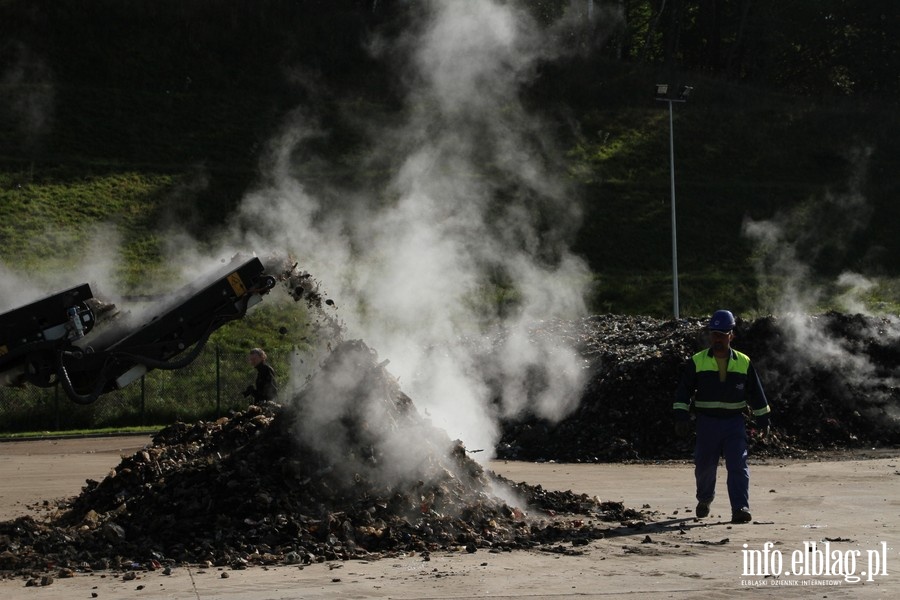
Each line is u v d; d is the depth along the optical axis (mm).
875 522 24188
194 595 16859
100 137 120375
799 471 36906
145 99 130000
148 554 20484
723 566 19000
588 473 37781
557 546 21328
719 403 24812
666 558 19859
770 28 174500
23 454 51000
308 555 20000
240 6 150125
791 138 147250
